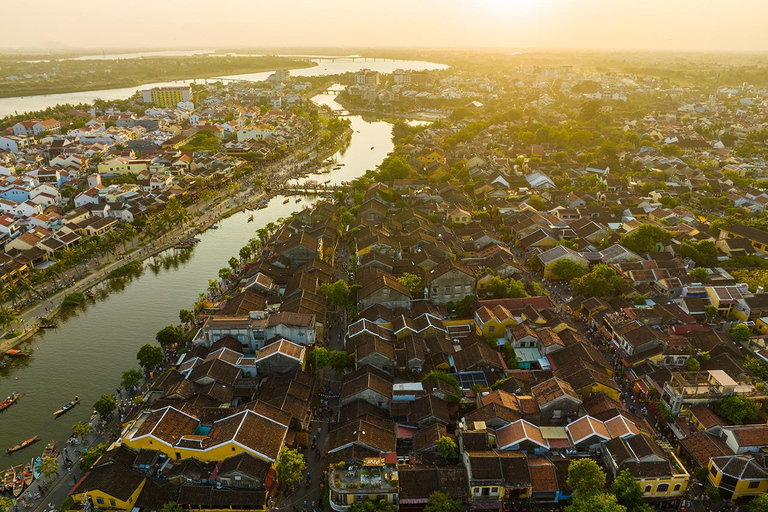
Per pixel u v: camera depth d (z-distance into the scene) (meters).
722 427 91.44
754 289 145.25
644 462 82.75
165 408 94.31
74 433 101.25
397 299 136.75
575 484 79.12
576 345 115.69
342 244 192.12
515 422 91.62
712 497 81.62
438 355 117.44
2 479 93.38
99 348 134.25
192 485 84.50
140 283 170.00
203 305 146.38
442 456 88.38
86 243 183.12
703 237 178.25
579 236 183.38
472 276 141.88
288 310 130.62
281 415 96.38
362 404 100.94
